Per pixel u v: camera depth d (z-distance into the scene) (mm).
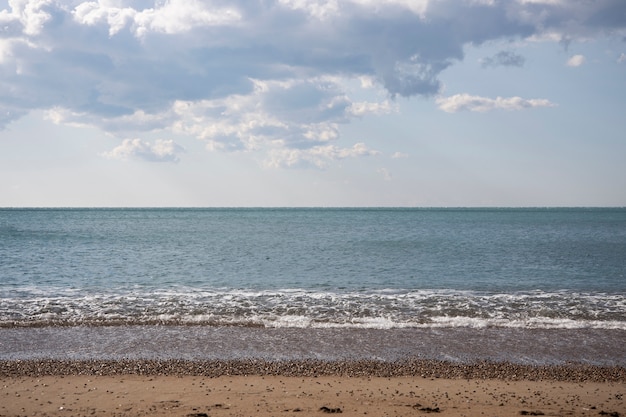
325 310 21859
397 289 27453
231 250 49219
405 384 12922
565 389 12656
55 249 47812
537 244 56594
